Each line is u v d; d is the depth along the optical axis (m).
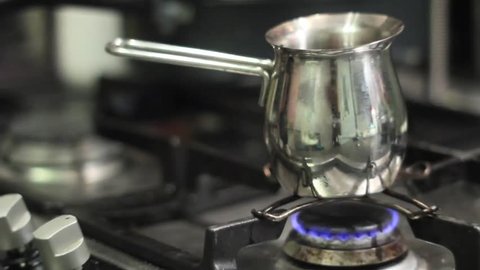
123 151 1.03
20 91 1.16
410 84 1.18
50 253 0.66
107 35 1.13
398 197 0.70
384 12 1.15
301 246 0.70
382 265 0.69
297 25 0.71
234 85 1.17
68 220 0.68
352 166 0.67
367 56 0.66
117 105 1.15
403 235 0.74
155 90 1.17
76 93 1.16
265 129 0.70
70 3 1.04
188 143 0.93
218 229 0.68
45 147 1.02
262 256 0.73
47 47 1.13
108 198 0.85
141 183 0.94
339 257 0.69
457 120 1.06
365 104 0.66
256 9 1.11
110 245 0.75
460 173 0.83
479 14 1.18
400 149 0.68
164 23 1.10
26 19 1.11
